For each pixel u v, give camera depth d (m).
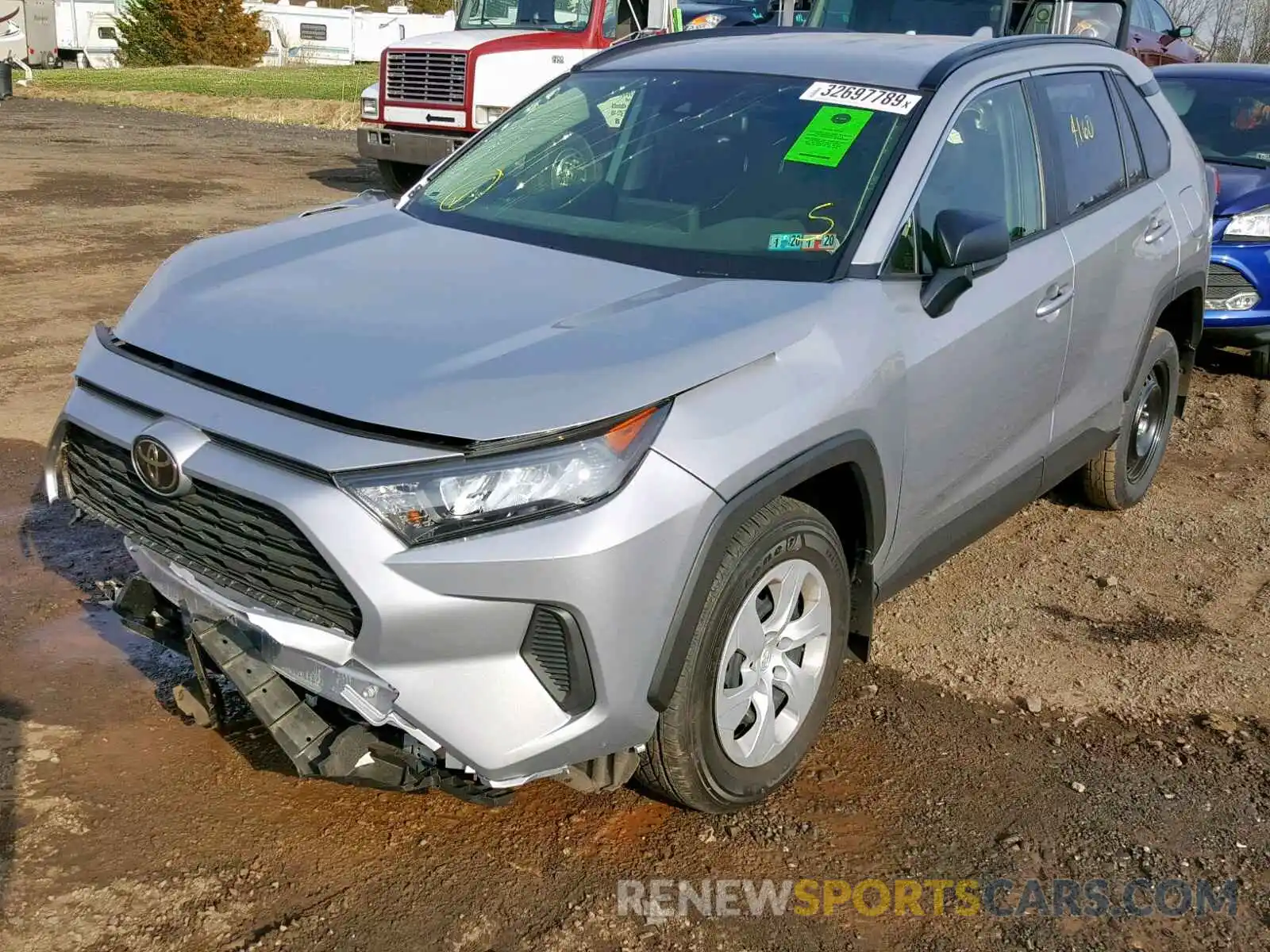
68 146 15.97
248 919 2.76
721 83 4.06
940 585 4.73
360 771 2.77
